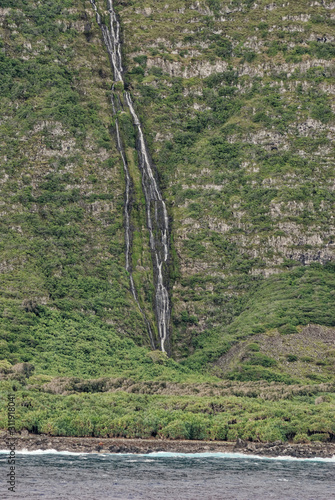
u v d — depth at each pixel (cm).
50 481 12900
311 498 12481
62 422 16612
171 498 12206
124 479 13275
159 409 17825
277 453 16112
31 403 17088
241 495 12544
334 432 17075
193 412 17912
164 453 15875
